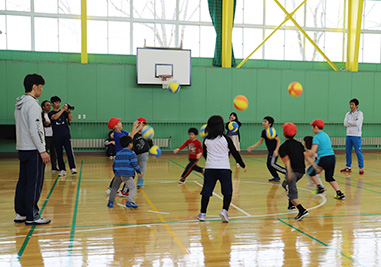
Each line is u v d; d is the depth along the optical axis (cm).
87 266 305
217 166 434
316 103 1399
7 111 1206
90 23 1320
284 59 1448
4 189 643
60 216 464
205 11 1397
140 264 310
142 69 1266
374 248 355
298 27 1405
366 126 1446
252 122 1365
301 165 452
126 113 1288
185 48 1390
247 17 1416
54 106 783
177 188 666
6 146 1216
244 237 385
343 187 682
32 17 1277
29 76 410
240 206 527
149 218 459
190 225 429
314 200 571
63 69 1238
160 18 1373
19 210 429
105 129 1282
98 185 683
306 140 632
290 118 1388
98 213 481
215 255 333
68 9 1305
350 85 1416
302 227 424
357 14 1376
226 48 1340
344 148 1421
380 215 482
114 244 359
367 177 804
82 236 383
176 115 1320
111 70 1271
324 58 1462
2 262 312
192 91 1325
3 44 1264
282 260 322
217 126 436
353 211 502
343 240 377
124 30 1348
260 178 787
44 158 407
